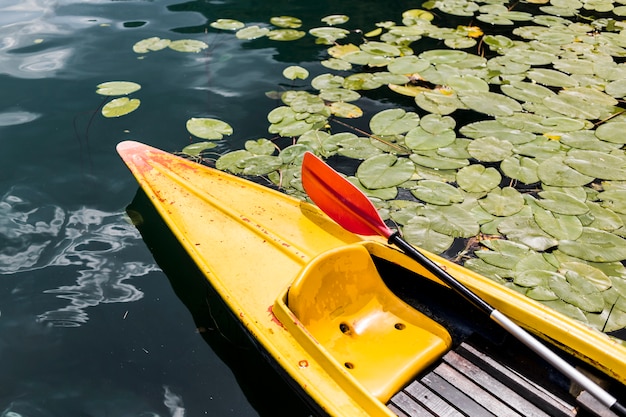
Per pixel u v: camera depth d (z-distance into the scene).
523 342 1.95
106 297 2.50
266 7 4.96
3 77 3.92
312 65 4.07
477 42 4.34
